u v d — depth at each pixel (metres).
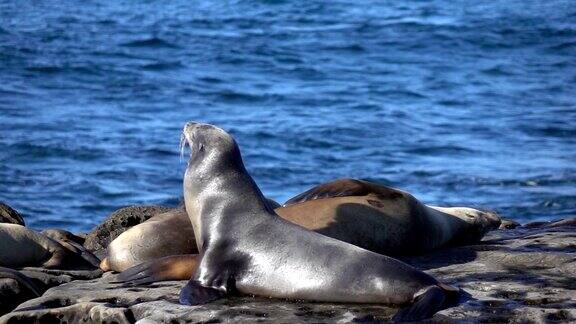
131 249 41.78
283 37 197.25
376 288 32.94
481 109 128.62
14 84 139.88
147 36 193.75
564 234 44.31
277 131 111.94
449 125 117.19
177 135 108.00
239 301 33.97
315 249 34.28
